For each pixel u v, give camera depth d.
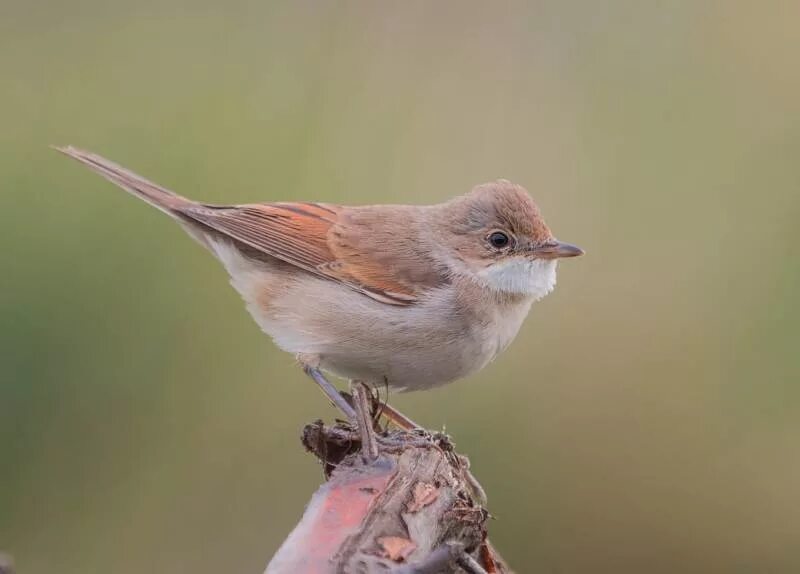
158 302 13.00
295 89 14.55
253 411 13.37
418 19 15.25
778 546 14.26
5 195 12.98
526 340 14.15
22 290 12.61
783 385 14.02
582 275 14.31
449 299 9.54
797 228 14.29
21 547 13.03
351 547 6.34
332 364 9.78
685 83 15.02
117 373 12.91
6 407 12.56
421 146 14.41
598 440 14.08
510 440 13.97
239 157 13.90
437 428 13.80
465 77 14.99
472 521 7.07
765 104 14.88
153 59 14.58
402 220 9.95
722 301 14.20
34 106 13.95
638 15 15.48
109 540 13.27
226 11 15.15
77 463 13.00
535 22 15.38
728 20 15.30
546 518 14.04
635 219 14.49
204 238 10.39
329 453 8.41
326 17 15.15
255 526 13.34
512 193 9.89
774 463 14.12
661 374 14.17
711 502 14.20
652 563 14.21
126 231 12.99
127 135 13.88
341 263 9.66
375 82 14.75
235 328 13.23
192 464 13.36
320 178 13.98
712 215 14.47
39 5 14.93
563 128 14.75
